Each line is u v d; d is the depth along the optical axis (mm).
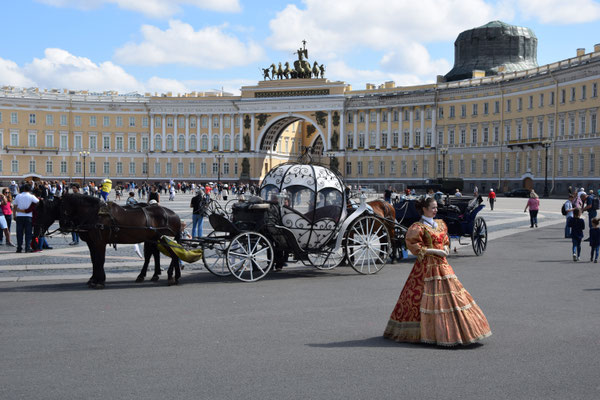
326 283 15945
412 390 7426
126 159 120250
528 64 110188
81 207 14938
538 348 9320
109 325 10906
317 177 17812
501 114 92812
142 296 13961
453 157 100375
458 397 7199
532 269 18438
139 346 9445
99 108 118875
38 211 14906
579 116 78562
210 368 8312
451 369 8242
